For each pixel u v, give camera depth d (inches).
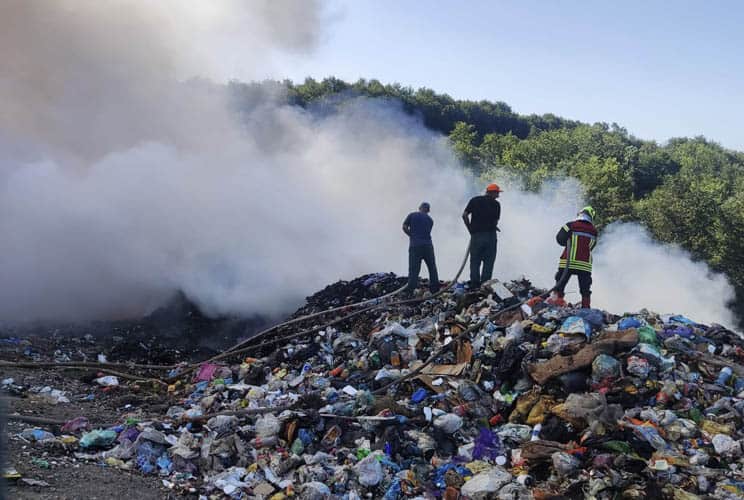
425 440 227.6
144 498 185.8
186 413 263.6
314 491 195.8
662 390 243.1
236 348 390.0
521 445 226.8
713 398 248.4
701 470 205.6
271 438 228.1
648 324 295.1
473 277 391.9
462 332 313.0
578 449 213.5
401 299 411.2
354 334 369.1
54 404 279.9
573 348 266.5
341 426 234.2
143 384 343.6
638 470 204.1
